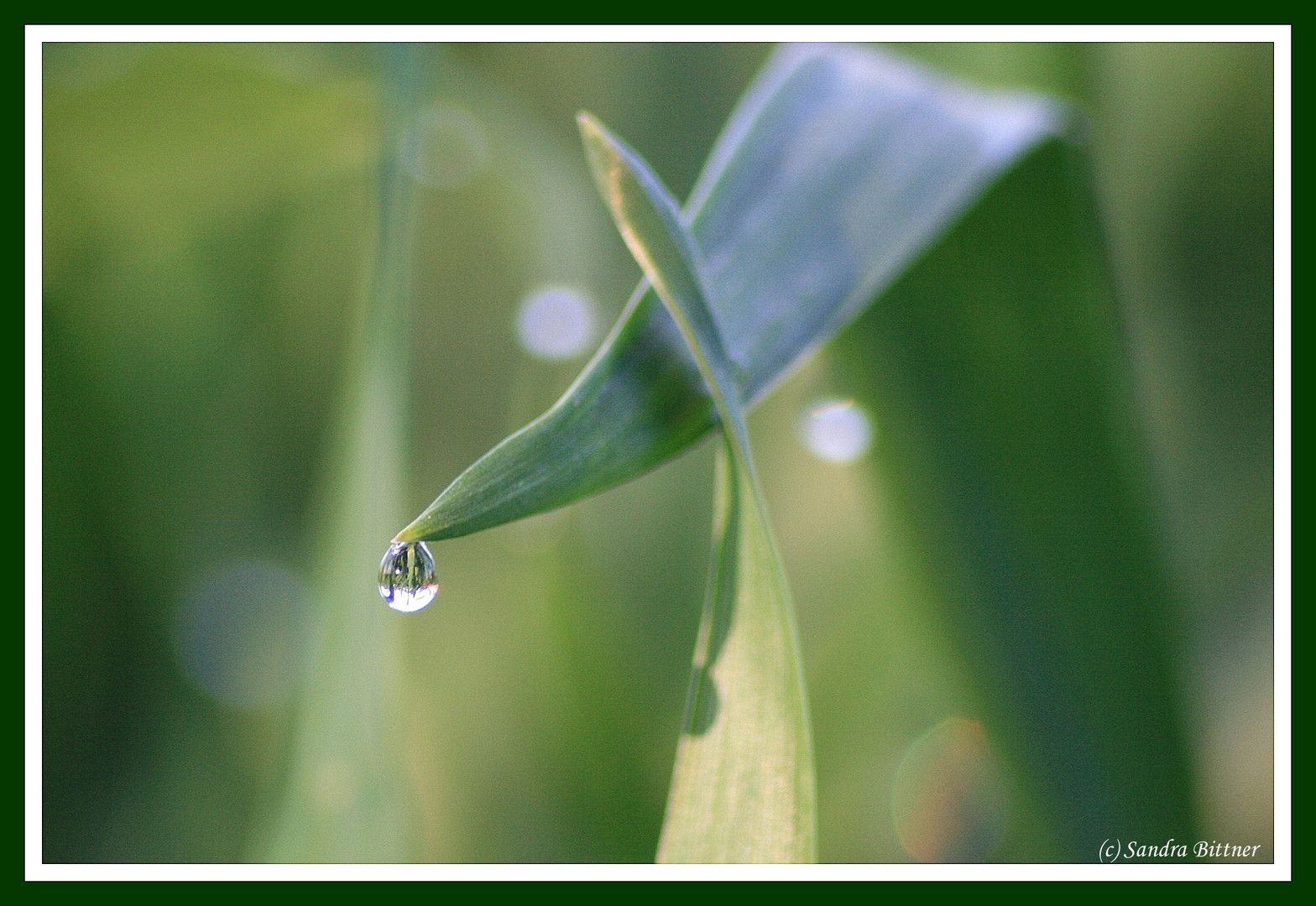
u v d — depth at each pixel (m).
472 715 0.29
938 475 0.25
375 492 0.25
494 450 0.22
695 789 0.23
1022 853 0.26
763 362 0.23
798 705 0.23
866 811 0.30
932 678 0.26
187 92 0.27
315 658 0.25
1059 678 0.25
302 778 0.25
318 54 0.27
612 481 0.22
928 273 0.25
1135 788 0.25
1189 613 0.29
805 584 0.33
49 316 0.30
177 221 0.30
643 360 0.23
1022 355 0.25
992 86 0.27
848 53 0.25
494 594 0.30
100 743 0.29
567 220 0.30
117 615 0.30
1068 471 0.25
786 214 0.24
